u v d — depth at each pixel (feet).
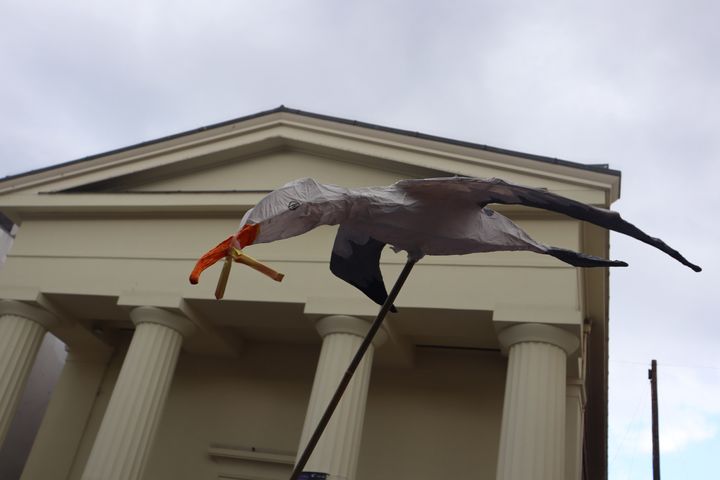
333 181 57.21
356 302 49.70
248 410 61.52
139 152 61.46
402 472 55.11
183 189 61.21
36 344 57.88
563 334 45.75
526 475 41.50
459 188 18.34
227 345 61.05
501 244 18.92
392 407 57.41
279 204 16.63
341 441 45.75
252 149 60.49
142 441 50.75
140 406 51.16
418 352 58.59
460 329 50.55
